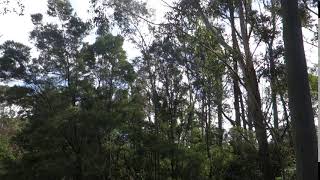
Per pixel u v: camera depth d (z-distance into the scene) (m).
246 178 26.39
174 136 32.19
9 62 32.25
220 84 28.72
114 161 32.69
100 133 31.31
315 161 10.52
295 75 10.98
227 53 22.98
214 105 30.80
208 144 32.06
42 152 31.06
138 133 32.09
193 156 30.64
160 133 32.28
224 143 31.92
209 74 28.30
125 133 32.75
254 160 25.48
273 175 21.91
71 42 33.44
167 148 30.06
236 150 28.52
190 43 25.67
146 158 32.19
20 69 32.50
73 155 30.56
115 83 33.19
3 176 31.45
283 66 21.39
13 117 40.38
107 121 30.28
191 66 30.30
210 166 30.72
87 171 29.75
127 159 32.66
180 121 32.31
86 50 33.16
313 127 10.71
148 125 32.66
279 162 22.03
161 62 31.44
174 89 31.91
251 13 22.03
